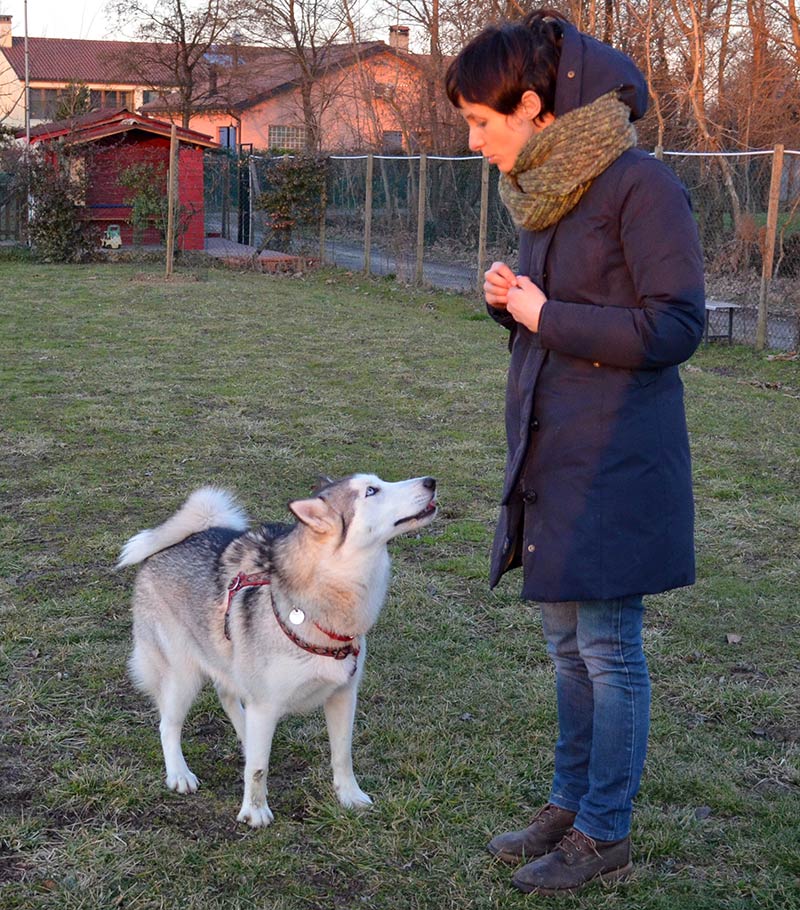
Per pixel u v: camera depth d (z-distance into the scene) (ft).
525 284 8.52
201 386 31.32
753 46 62.44
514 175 8.59
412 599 16.16
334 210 73.61
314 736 12.38
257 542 10.98
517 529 9.18
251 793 10.55
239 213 83.66
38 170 69.97
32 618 15.15
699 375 34.53
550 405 8.64
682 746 12.14
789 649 14.85
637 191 7.98
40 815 10.57
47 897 9.27
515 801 10.98
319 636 10.03
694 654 14.61
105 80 182.39
